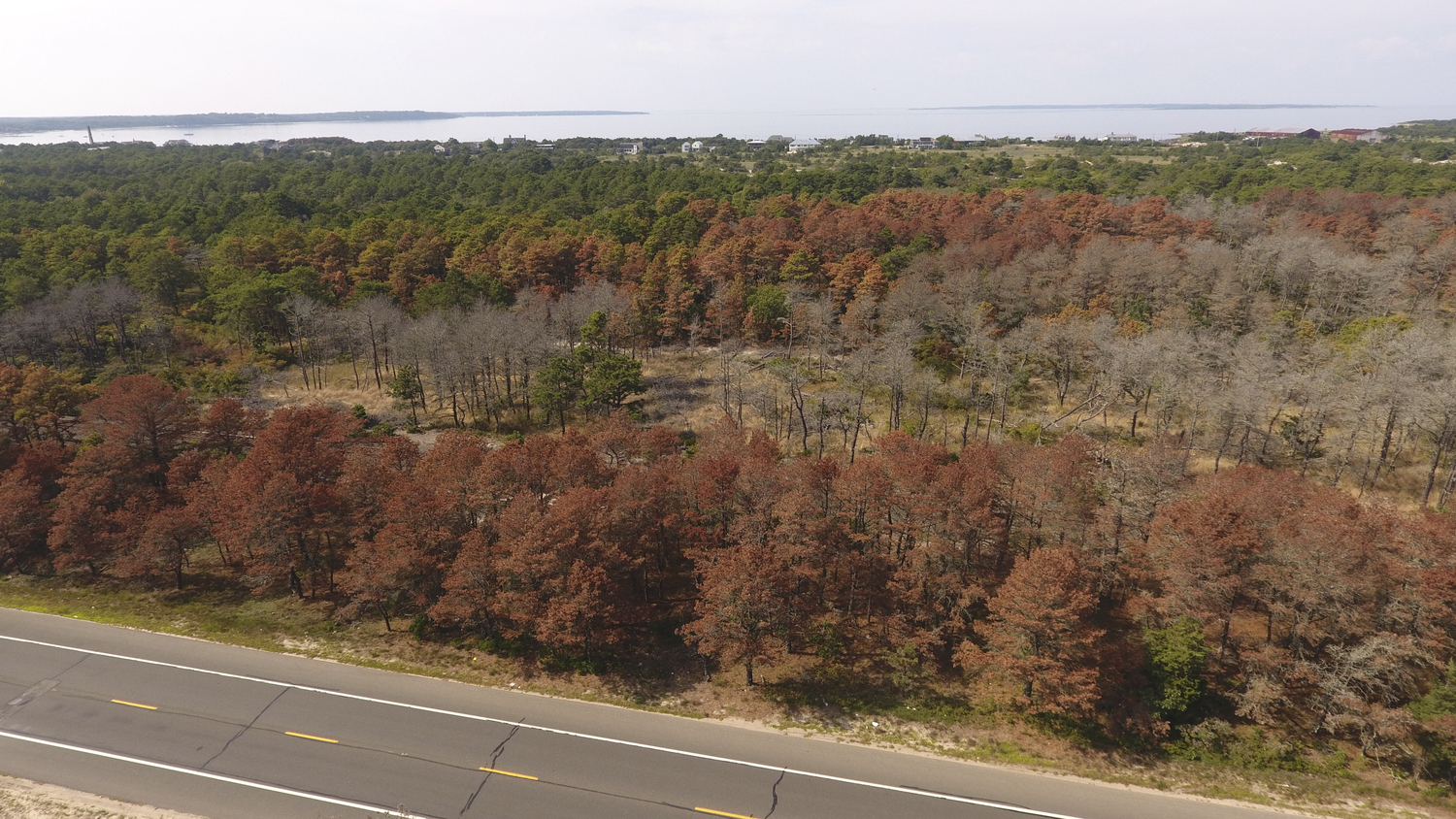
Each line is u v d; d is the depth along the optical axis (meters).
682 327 89.38
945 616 43.44
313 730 35.66
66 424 63.12
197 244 115.06
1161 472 46.06
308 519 45.88
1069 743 36.00
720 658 41.62
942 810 31.47
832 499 46.00
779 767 33.94
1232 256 84.06
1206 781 33.78
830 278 92.88
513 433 71.25
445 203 146.50
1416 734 34.25
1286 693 38.12
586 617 38.78
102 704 37.16
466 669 40.88
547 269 96.31
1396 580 36.56
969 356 73.25
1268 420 63.56
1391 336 63.91
